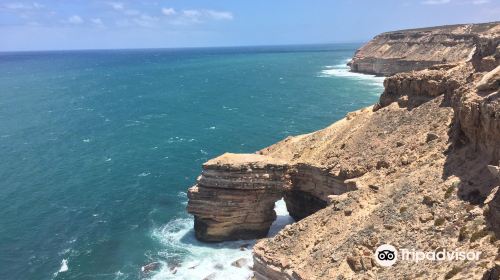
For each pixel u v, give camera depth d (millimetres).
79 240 71750
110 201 86250
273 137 128875
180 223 77312
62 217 79562
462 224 38688
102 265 64688
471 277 30750
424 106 66125
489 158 43875
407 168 55188
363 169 61875
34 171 102500
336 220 52000
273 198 70625
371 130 69688
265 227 71750
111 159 111250
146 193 89812
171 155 113875
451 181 45531
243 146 120625
